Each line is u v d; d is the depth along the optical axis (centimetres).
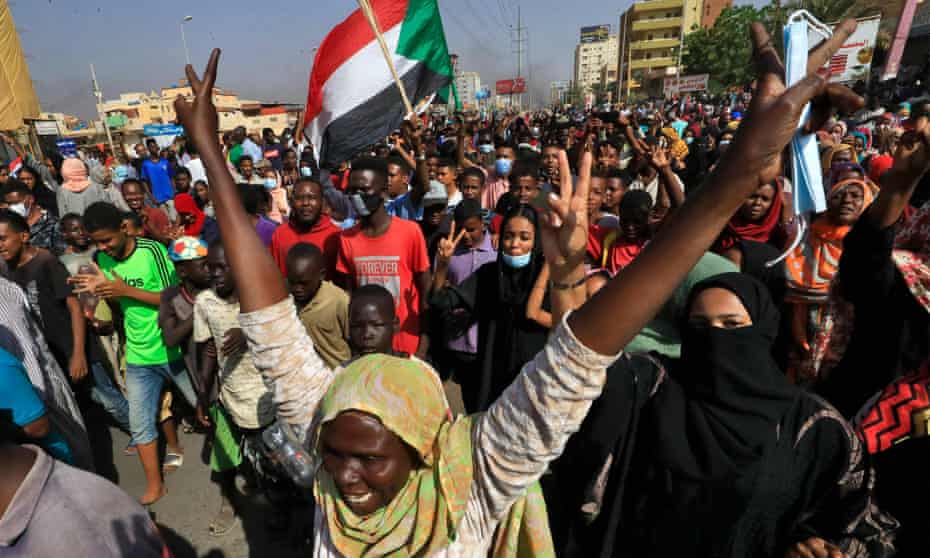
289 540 276
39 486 108
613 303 74
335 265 356
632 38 7806
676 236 69
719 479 142
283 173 948
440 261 299
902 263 177
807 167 87
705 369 147
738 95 2858
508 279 264
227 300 253
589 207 403
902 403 176
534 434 87
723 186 65
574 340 78
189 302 288
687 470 145
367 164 310
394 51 420
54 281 300
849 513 147
